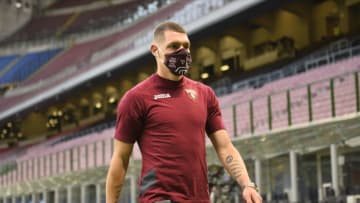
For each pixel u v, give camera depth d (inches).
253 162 571.2
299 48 1306.6
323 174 502.0
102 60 1738.4
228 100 1100.5
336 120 509.0
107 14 2402.8
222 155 149.0
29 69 2393.0
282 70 1098.7
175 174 137.3
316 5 1306.6
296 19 1321.4
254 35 1450.5
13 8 2755.9
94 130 1689.2
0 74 2469.2
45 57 2421.3
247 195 141.6
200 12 1317.7
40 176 1131.9
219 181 563.2
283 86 967.6
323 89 740.7
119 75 1710.1
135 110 140.7
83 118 2110.0
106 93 1987.0
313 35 1305.4
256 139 576.4
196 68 1644.9
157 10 1851.6
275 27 1342.3
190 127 139.8
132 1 2409.0
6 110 2289.6
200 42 1521.9
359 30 1190.3
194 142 139.3
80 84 1846.7
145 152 141.4
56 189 1014.4
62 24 2566.4
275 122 727.1
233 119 773.9
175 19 1422.2
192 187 138.0
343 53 1016.2
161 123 138.9
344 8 1246.9
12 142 2374.5
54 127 2233.0
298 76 980.6
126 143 143.3
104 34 2229.3
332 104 649.6
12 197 1176.8
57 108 2214.6
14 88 2352.4
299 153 524.4
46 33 2522.1
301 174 520.7
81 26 2404.0
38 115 2313.0
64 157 1040.8
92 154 951.0
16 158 1948.8
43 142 1959.9
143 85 142.9
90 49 2162.9
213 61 1589.6
